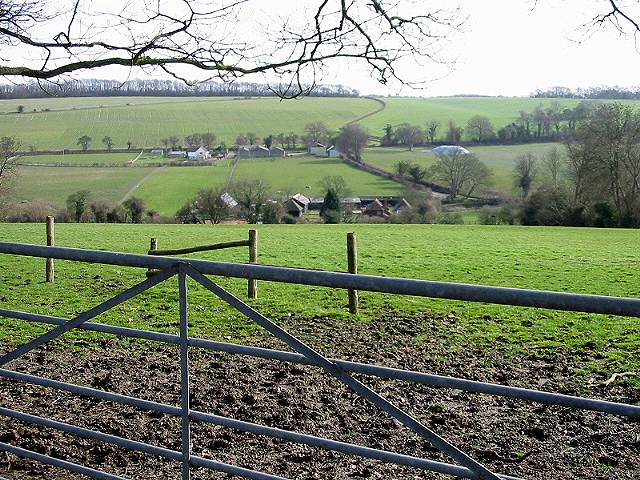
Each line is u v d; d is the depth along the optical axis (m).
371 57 7.79
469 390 2.91
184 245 31.36
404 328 12.38
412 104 135.62
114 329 3.92
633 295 17.70
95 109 116.81
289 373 8.62
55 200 64.12
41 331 11.34
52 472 5.54
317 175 80.88
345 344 11.16
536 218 57.84
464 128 103.88
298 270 3.23
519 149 88.25
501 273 21.61
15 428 6.44
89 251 3.85
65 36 7.40
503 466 5.88
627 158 53.94
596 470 5.79
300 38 7.69
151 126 110.81
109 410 7.07
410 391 7.98
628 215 54.12
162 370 8.80
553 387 8.53
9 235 35.66
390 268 22.75
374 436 6.51
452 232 41.66
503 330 11.98
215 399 7.59
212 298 15.16
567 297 2.59
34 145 93.19
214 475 5.52
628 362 9.62
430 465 3.10
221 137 106.00
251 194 61.22
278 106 128.88
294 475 5.56
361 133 90.06
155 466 5.70
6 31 7.38
